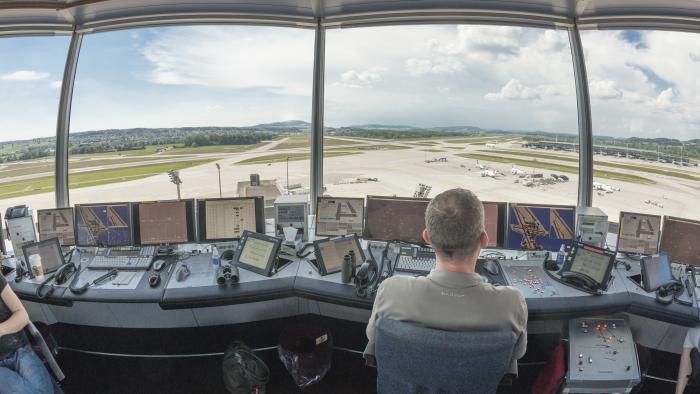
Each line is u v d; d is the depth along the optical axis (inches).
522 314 38.4
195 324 106.6
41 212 98.2
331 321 107.7
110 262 92.6
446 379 35.7
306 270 89.9
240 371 79.3
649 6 101.5
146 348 99.2
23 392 58.0
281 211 103.0
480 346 33.1
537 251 92.8
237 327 106.3
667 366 90.0
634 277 84.2
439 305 35.8
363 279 79.6
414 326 34.7
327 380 87.8
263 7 111.7
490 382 36.4
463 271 38.0
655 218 88.7
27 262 85.4
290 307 108.2
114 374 90.7
